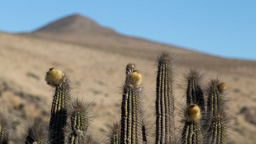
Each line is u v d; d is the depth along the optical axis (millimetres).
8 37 172125
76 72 125875
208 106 17109
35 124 16141
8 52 125938
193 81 17875
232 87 125375
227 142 16828
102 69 143500
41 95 68562
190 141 13859
